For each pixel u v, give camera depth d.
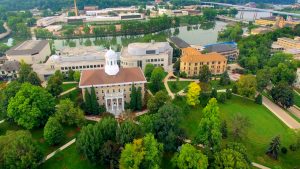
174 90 145.00
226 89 140.25
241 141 100.94
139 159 75.44
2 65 167.50
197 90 121.38
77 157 91.56
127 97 126.69
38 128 107.25
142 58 170.88
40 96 105.75
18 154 78.31
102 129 86.94
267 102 139.12
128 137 82.69
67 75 162.62
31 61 184.88
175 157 81.50
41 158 85.12
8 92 111.94
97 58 171.50
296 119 121.31
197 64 166.50
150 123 91.25
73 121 105.25
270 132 108.75
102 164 84.75
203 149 93.56
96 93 121.81
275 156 91.75
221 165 75.75
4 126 108.50
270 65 180.25
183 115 114.50
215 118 92.81
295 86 162.62
